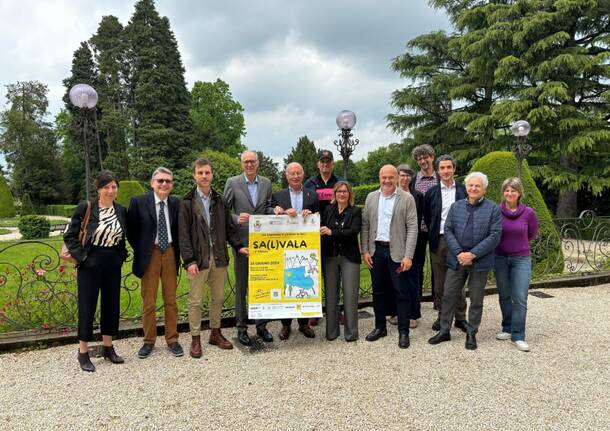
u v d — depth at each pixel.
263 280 4.23
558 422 2.75
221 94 42.41
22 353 4.04
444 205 4.63
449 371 3.56
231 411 2.92
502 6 16.22
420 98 19.41
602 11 14.77
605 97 14.15
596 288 6.52
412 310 4.64
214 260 4.04
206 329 4.75
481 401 3.03
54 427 2.75
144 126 30.73
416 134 19.78
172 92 31.47
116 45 34.91
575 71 14.76
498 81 15.98
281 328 4.84
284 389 3.25
